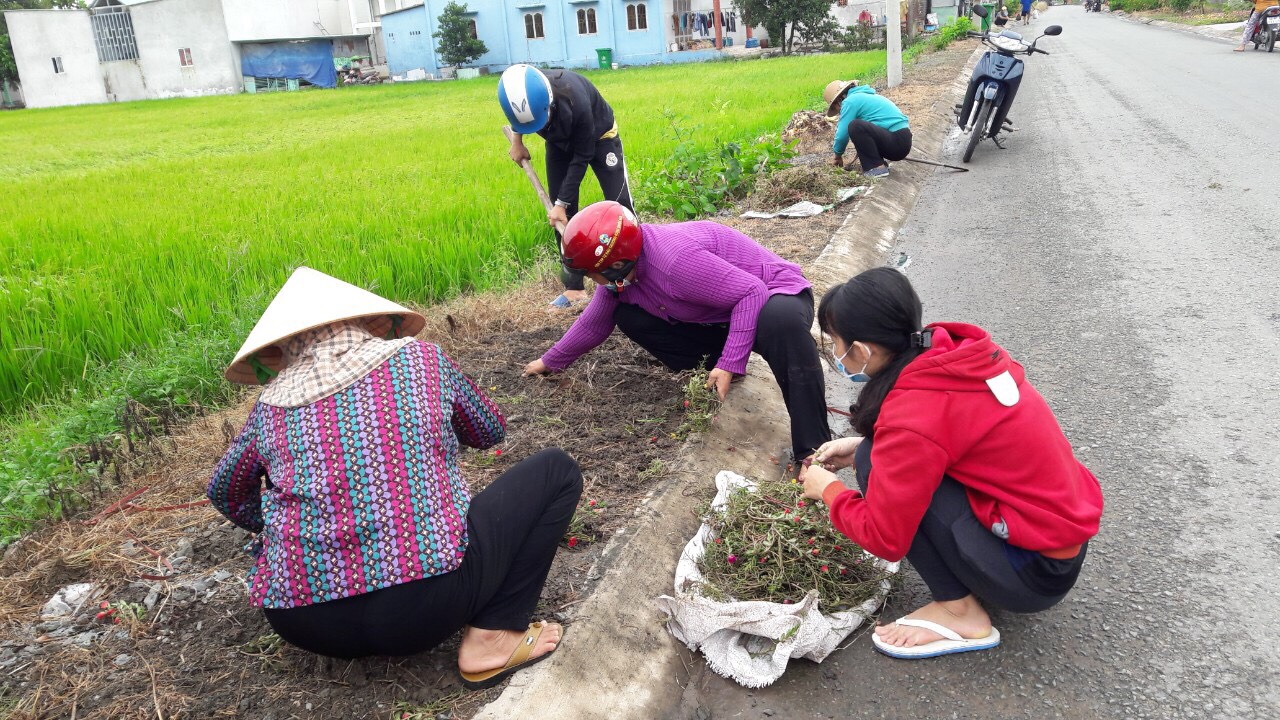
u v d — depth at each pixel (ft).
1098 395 13.73
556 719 7.79
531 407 13.89
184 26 138.10
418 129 60.29
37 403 16.21
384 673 8.45
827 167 28.12
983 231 23.43
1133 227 22.17
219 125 79.10
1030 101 46.39
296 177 39.37
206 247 24.26
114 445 13.14
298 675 8.49
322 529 7.19
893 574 9.78
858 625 9.29
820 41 121.19
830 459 9.99
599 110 18.19
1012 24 131.03
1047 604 8.25
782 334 11.39
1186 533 10.23
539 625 8.51
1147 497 11.00
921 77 56.29
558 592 9.30
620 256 11.20
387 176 36.83
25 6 183.73
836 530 9.76
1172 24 106.83
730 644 8.91
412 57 139.64
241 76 141.38
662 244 11.71
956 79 55.36
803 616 8.66
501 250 22.12
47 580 10.24
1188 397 13.29
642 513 10.59
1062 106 43.45
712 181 26.84
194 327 17.56
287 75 142.41
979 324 17.13
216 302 19.03
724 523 10.27
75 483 12.41
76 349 17.38
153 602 9.62
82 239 27.17
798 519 9.92
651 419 13.20
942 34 88.94
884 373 8.17
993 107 32.09
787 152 28.50
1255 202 23.18
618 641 8.84
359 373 7.61
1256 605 8.99
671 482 11.37
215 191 36.70
